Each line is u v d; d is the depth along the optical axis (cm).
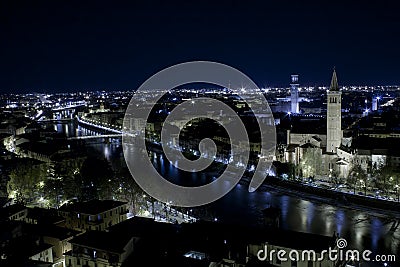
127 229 11562
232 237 10956
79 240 10850
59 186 18525
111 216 13688
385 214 16638
